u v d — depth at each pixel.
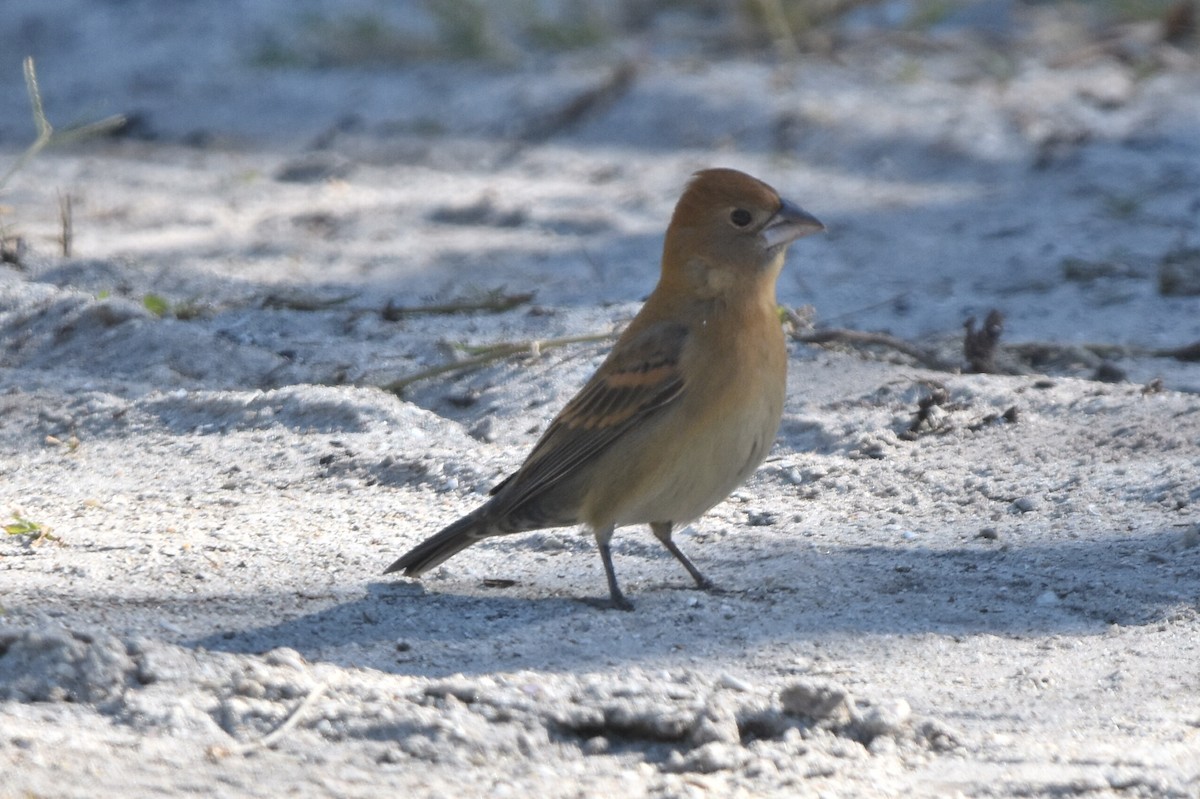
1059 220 19.84
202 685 7.16
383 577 9.48
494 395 13.20
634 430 9.15
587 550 10.33
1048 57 26.78
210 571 9.51
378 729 6.79
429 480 11.41
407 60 29.41
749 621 8.69
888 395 12.84
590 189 22.09
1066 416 12.19
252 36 32.16
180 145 26.39
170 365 13.89
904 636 8.40
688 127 24.64
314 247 19.12
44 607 8.70
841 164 22.92
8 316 14.68
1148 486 10.63
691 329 9.14
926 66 26.64
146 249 18.78
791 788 6.34
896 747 6.80
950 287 17.56
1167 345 15.12
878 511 10.73
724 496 9.40
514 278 17.66
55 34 33.84
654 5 30.88
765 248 9.19
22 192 22.55
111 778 6.23
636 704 6.87
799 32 28.00
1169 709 7.30
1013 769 6.55
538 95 26.30
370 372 13.80
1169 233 19.09
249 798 6.11
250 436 12.29
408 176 23.39
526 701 6.96
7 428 12.62
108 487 11.43
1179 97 24.12
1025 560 9.58
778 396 9.33
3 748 6.46
